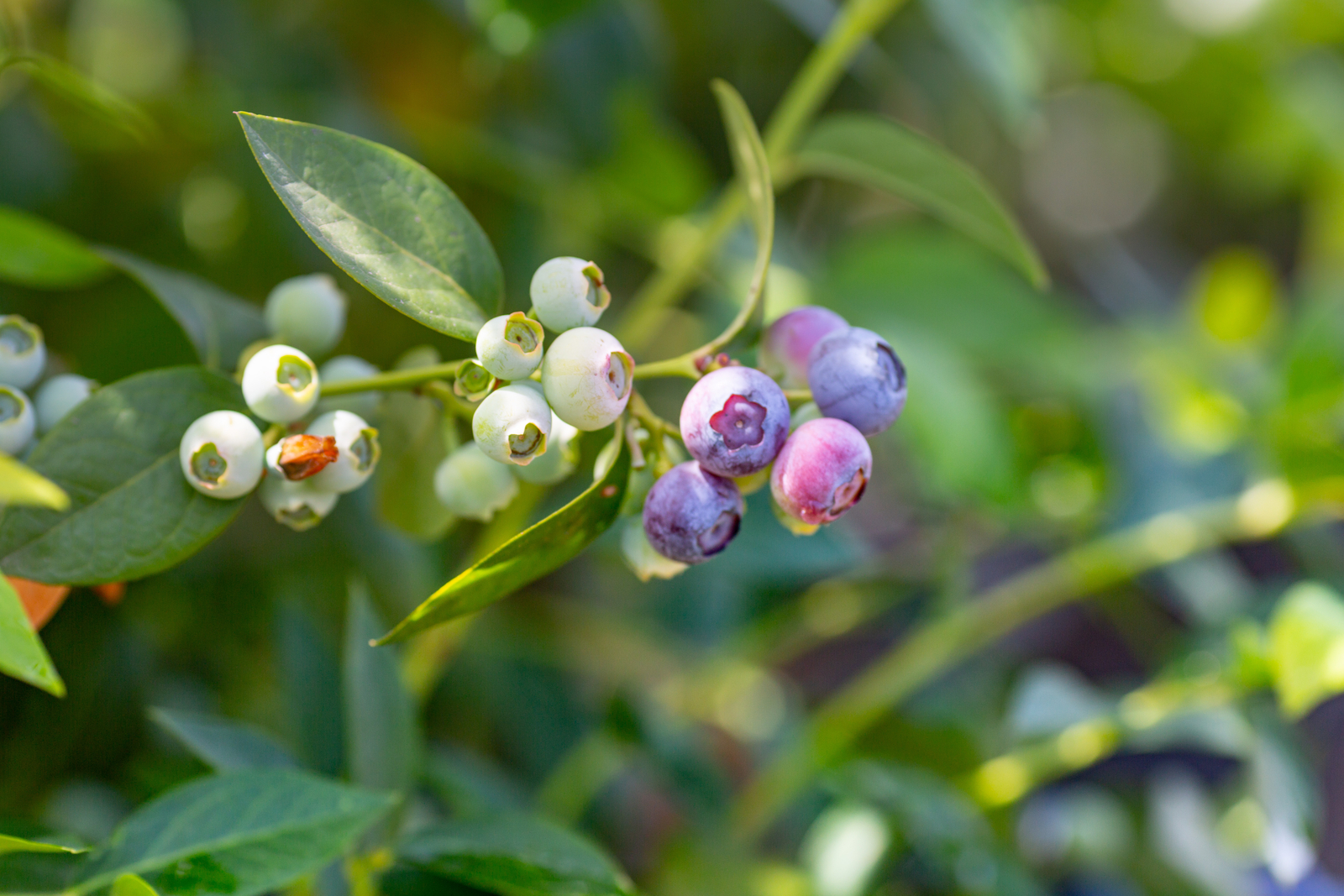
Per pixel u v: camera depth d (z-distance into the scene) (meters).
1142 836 0.77
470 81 0.82
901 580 0.82
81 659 0.68
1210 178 1.37
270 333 0.53
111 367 0.56
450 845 0.53
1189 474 0.78
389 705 0.54
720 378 0.46
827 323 0.49
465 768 0.63
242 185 0.74
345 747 0.58
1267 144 1.21
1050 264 1.37
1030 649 1.09
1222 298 0.97
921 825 0.60
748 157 0.50
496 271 0.47
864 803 0.63
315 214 0.46
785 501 0.47
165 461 0.48
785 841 0.77
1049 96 1.26
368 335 0.75
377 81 0.82
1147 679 0.71
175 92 0.75
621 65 0.76
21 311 0.66
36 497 0.43
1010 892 0.60
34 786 0.67
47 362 0.50
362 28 0.81
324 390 0.48
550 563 0.48
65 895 0.48
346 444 0.47
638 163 0.78
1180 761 0.94
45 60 0.51
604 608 0.91
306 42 0.81
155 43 0.88
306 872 0.49
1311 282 1.22
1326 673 0.59
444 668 0.75
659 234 0.80
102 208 0.75
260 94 0.77
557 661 0.81
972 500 0.69
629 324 0.61
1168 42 1.12
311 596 0.75
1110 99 1.37
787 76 0.95
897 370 0.47
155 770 0.58
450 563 0.78
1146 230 1.48
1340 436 0.72
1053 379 0.84
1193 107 1.19
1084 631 1.13
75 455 0.47
